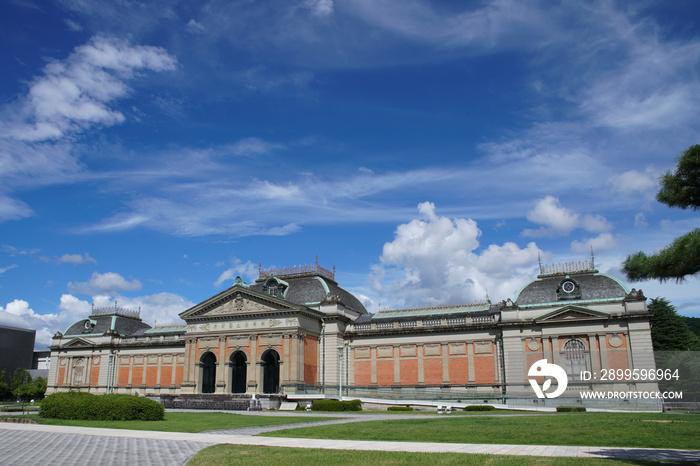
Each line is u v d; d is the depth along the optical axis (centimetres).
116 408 4241
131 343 9725
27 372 12419
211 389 8331
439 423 3947
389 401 6669
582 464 2111
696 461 2192
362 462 2230
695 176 2372
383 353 7844
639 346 6538
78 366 10075
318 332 8012
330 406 6297
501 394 7012
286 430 3638
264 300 7706
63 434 3206
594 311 6750
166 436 3194
